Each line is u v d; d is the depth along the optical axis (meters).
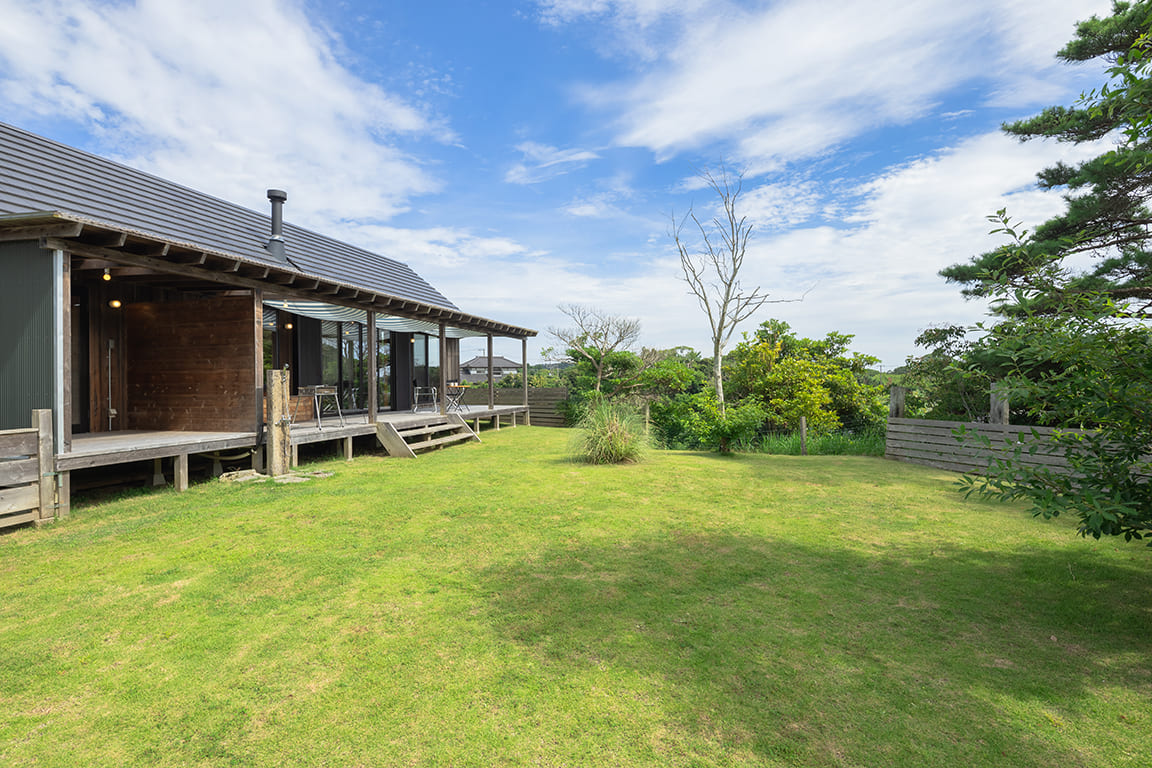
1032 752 2.11
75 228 5.66
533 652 2.89
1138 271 10.12
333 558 4.41
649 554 4.57
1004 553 4.64
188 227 10.48
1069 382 3.33
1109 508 2.94
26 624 3.22
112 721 2.31
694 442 14.17
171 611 3.40
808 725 2.27
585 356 20.69
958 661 2.81
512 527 5.38
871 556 4.55
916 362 13.03
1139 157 3.34
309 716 2.34
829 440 12.41
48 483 5.46
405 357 15.66
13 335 5.87
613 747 2.13
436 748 2.13
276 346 11.58
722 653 2.89
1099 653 2.91
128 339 9.00
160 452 6.73
